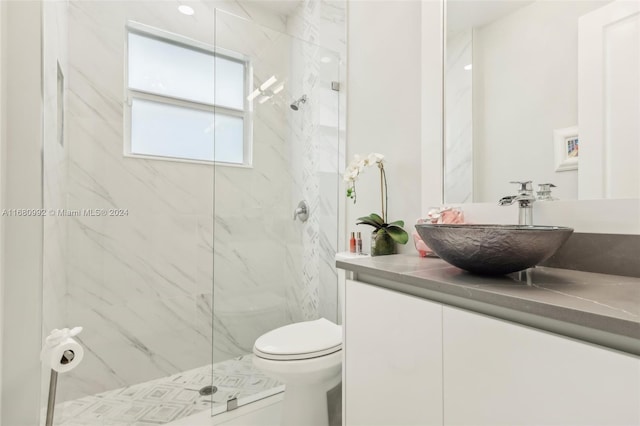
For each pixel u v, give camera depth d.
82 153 1.81
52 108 1.27
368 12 1.75
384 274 0.92
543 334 0.57
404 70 1.52
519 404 0.60
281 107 2.13
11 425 0.93
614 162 0.87
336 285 1.96
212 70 2.28
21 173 0.95
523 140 1.07
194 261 2.15
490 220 1.15
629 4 0.85
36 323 0.96
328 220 2.03
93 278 1.83
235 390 1.76
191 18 2.18
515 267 0.74
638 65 0.84
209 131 2.25
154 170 2.03
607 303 0.57
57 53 1.39
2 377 0.92
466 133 1.24
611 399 0.49
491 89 1.16
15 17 0.95
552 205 0.99
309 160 2.17
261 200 2.05
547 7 1.02
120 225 1.91
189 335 2.11
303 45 2.22
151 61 2.07
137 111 2.02
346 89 1.90
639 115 0.83
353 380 1.03
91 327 1.81
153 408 1.70
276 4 2.42
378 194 1.67
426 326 0.79
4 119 0.93
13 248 0.94
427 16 1.39
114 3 1.91
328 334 1.51
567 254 0.93
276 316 2.06
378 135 1.67
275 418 1.62
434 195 1.36
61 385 1.67
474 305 0.72
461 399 0.70
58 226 1.49
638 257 0.81
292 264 2.14
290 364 1.30
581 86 0.94
